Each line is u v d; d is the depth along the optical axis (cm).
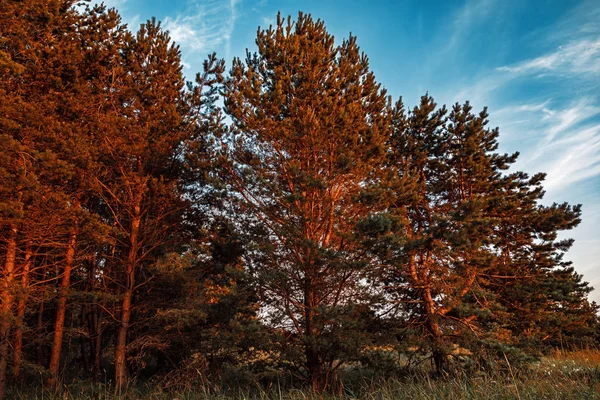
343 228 1489
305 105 1584
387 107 1839
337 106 1598
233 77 1655
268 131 1505
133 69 1805
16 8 1357
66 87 1540
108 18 1850
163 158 1756
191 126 1842
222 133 1638
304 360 1404
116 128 1552
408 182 1611
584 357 1098
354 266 1356
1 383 1312
